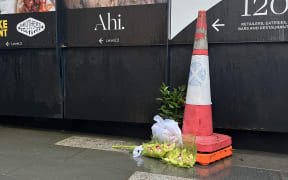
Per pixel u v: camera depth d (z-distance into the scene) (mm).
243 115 4594
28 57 5602
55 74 5469
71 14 5301
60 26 5375
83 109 5422
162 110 4699
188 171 3729
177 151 4023
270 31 4320
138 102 5105
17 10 5527
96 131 5594
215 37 4590
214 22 4570
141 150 4336
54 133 5574
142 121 5105
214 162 4070
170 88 4934
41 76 5562
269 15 4305
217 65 4652
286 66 4324
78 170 3711
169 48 4871
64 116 5539
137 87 5090
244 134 4730
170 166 3889
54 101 5539
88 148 4633
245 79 4539
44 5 5355
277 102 4410
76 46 5324
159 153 4051
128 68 5113
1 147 4641
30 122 6035
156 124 4402
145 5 4891
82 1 5219
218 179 3490
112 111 5262
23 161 4012
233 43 4539
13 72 5734
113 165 3898
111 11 5078
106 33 5145
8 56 5727
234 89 4605
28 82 5660
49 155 4273
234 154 4465
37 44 5480
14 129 5828
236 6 4445
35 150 4500
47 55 5469
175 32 4770
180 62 4848
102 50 5227
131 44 5023
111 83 5227
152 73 4988
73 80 5438
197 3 4629
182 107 4688
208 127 4281
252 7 4371
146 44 4938
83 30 5266
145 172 3666
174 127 4180
